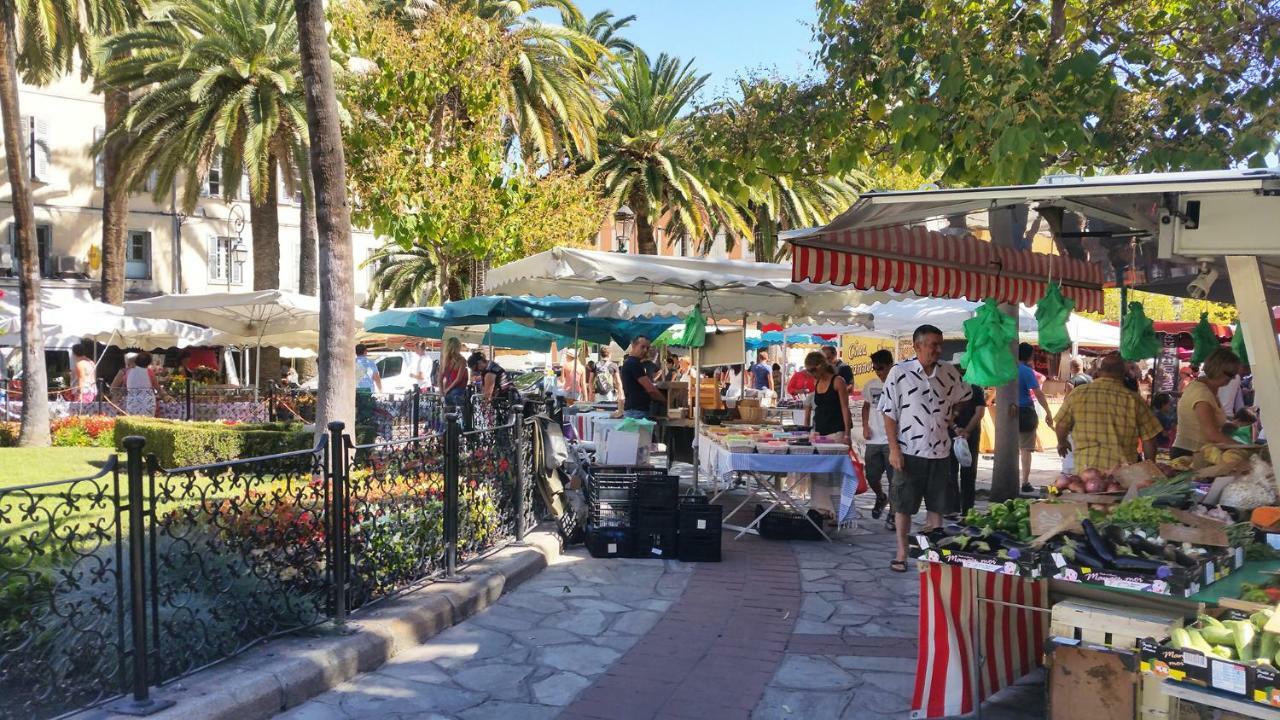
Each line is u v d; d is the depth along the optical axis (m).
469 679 5.04
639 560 7.88
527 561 7.26
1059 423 7.37
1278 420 3.83
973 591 4.60
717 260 8.75
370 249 41.28
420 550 6.27
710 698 4.82
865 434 9.94
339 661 4.91
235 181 21.83
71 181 31.75
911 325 15.35
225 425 14.02
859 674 5.16
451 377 13.57
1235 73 7.90
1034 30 8.62
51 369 28.20
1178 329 21.80
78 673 4.16
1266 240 3.62
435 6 18.67
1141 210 4.95
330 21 16.56
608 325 15.59
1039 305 5.50
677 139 24.78
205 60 20.33
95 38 20.19
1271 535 4.20
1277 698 2.96
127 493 4.19
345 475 5.48
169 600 4.36
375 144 17.42
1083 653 3.82
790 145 9.20
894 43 8.51
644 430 9.90
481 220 17.52
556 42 21.61
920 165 9.37
